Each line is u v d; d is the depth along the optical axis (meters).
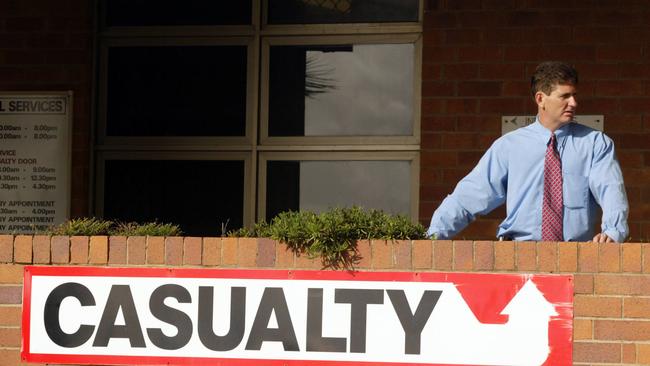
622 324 10.15
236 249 10.65
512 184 10.66
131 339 10.75
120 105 15.78
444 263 10.38
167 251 10.76
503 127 14.80
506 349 10.27
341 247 10.41
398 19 15.40
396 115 15.37
